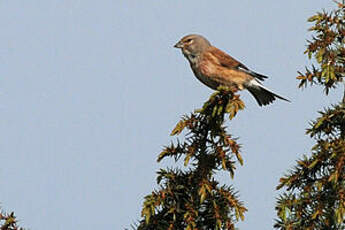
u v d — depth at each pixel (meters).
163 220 7.42
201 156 7.48
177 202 7.41
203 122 7.66
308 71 8.56
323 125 8.09
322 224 7.61
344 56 8.40
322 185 7.47
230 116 7.30
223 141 7.42
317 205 7.50
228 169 7.38
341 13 8.69
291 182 7.80
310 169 7.76
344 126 8.04
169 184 7.48
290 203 7.68
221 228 7.25
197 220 7.38
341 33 8.54
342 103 8.08
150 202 7.26
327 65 8.27
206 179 7.29
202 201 7.10
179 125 7.64
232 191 7.29
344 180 7.47
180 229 7.49
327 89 8.53
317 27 8.66
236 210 7.14
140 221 7.59
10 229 7.14
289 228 7.61
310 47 8.55
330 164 7.65
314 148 7.79
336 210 7.21
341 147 7.34
